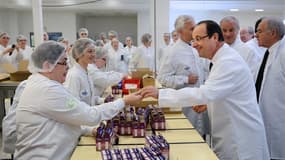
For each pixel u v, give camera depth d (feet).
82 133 6.14
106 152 4.71
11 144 7.32
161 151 4.62
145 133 6.01
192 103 5.34
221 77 5.31
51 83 5.31
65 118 5.28
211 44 5.45
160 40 21.86
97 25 43.57
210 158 4.92
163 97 5.44
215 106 5.91
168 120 7.32
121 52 21.85
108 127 5.66
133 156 4.50
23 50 20.11
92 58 7.86
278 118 7.25
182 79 8.86
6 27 35.37
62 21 36.11
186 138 5.95
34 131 5.29
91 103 8.16
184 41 9.15
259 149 5.73
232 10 31.58
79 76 7.62
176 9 30.99
